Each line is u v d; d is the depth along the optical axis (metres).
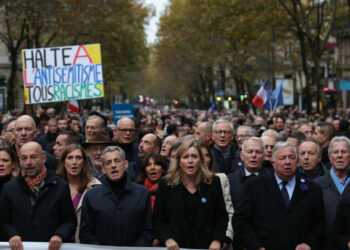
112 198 6.36
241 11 24.03
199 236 6.24
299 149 7.96
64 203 6.40
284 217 6.20
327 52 50.81
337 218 6.28
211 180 6.35
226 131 8.90
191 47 44.84
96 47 11.52
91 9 22.17
